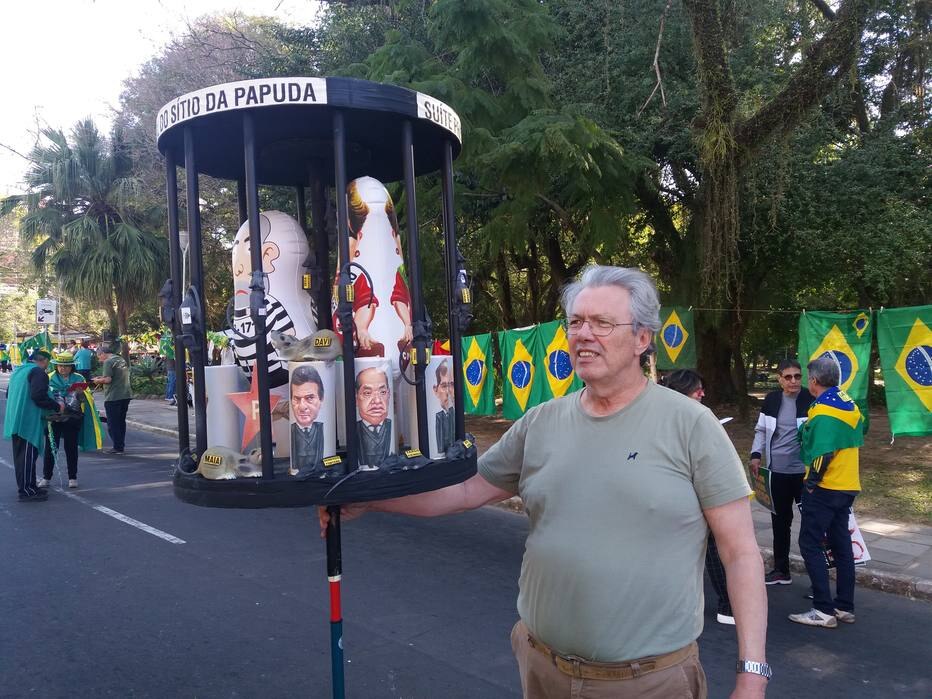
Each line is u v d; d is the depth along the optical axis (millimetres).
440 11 8883
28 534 6867
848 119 13117
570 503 1889
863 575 5598
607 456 1869
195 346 1976
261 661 4137
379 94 1957
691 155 11188
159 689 3830
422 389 2057
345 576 5617
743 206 11523
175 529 7055
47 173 21781
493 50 9156
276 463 2031
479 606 4980
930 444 11359
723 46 9430
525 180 9391
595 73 11586
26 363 8508
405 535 6852
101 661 4152
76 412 8984
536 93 9812
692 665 1839
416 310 2078
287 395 2119
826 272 13430
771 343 19297
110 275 21062
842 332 8547
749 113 10734
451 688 3826
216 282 17547
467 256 14633
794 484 5398
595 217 10609
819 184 11750
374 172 2797
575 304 1937
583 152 8797
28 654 4246
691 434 1838
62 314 33156
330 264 2598
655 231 13906
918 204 12141
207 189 17609
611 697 1817
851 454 4711
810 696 3801
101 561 5996
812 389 4887
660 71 11453
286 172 2695
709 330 14484
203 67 17500
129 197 21031
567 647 1862
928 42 11320
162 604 5008
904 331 8062
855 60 9289
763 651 1742
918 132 12078
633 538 1809
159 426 15164
